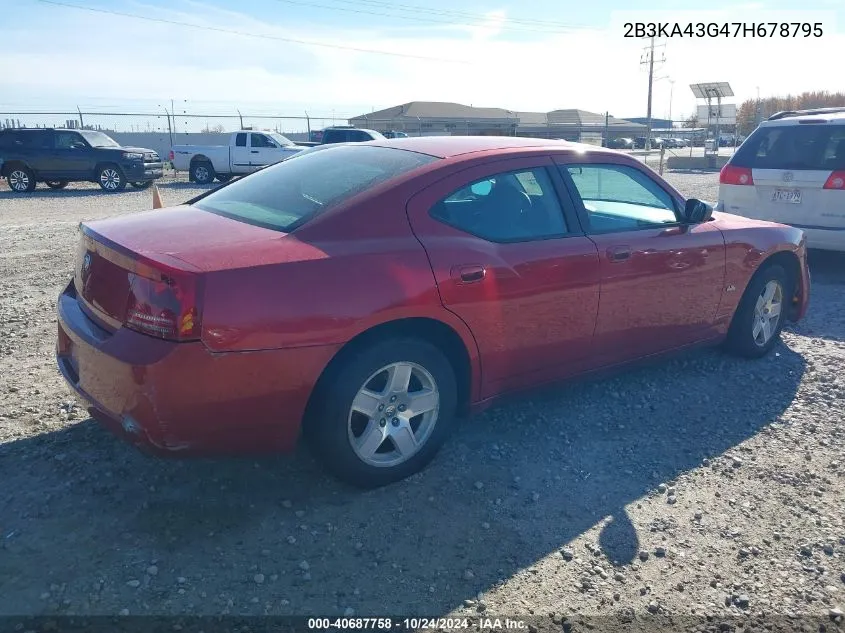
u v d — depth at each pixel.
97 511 3.21
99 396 3.07
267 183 3.93
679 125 91.62
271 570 2.87
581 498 3.48
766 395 4.74
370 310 3.16
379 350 3.26
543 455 3.88
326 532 3.13
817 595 2.84
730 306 4.97
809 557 3.07
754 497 3.52
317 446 3.29
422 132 43.75
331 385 3.19
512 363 3.80
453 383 3.59
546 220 3.93
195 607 2.65
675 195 4.66
